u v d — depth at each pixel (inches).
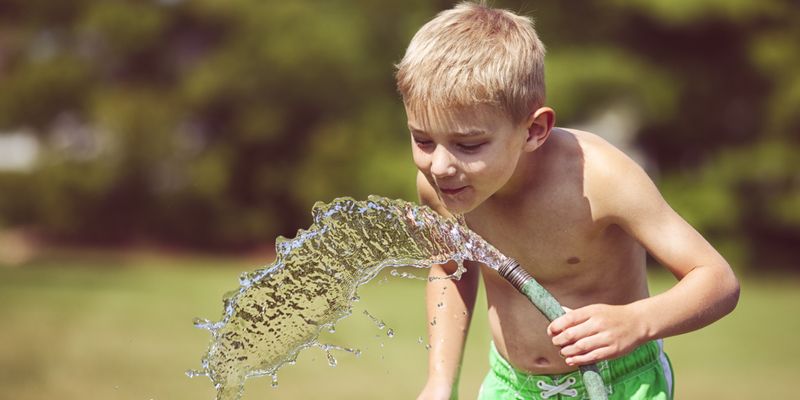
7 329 973.8
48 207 2098.9
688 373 860.0
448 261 310.5
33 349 847.1
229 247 2124.8
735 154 1985.7
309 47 2027.6
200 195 2087.8
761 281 1833.2
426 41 263.1
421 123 257.3
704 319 261.9
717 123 2037.4
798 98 1907.0
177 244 2128.4
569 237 284.4
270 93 2057.1
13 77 2162.9
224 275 1633.9
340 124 2054.6
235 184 2108.8
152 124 2080.5
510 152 259.8
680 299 259.3
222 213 2111.2
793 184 1972.2
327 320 301.1
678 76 1991.9
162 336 943.0
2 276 1524.4
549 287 296.8
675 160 2068.2
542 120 266.7
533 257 292.0
